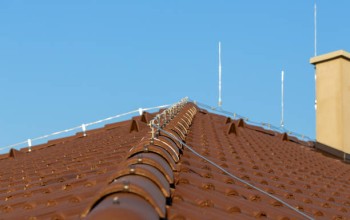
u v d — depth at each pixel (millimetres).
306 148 17844
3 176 10891
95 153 10484
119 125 15938
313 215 7848
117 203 4422
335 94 18516
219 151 10781
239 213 6422
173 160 7457
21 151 16156
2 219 6113
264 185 8844
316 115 18828
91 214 4344
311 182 11094
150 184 5355
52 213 5773
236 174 8922
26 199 7133
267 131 17922
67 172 8719
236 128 14484
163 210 4871
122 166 6387
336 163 16391
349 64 18844
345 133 18203
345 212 9023
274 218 6812
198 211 5887
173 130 9734
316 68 19188
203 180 7391
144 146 7012
